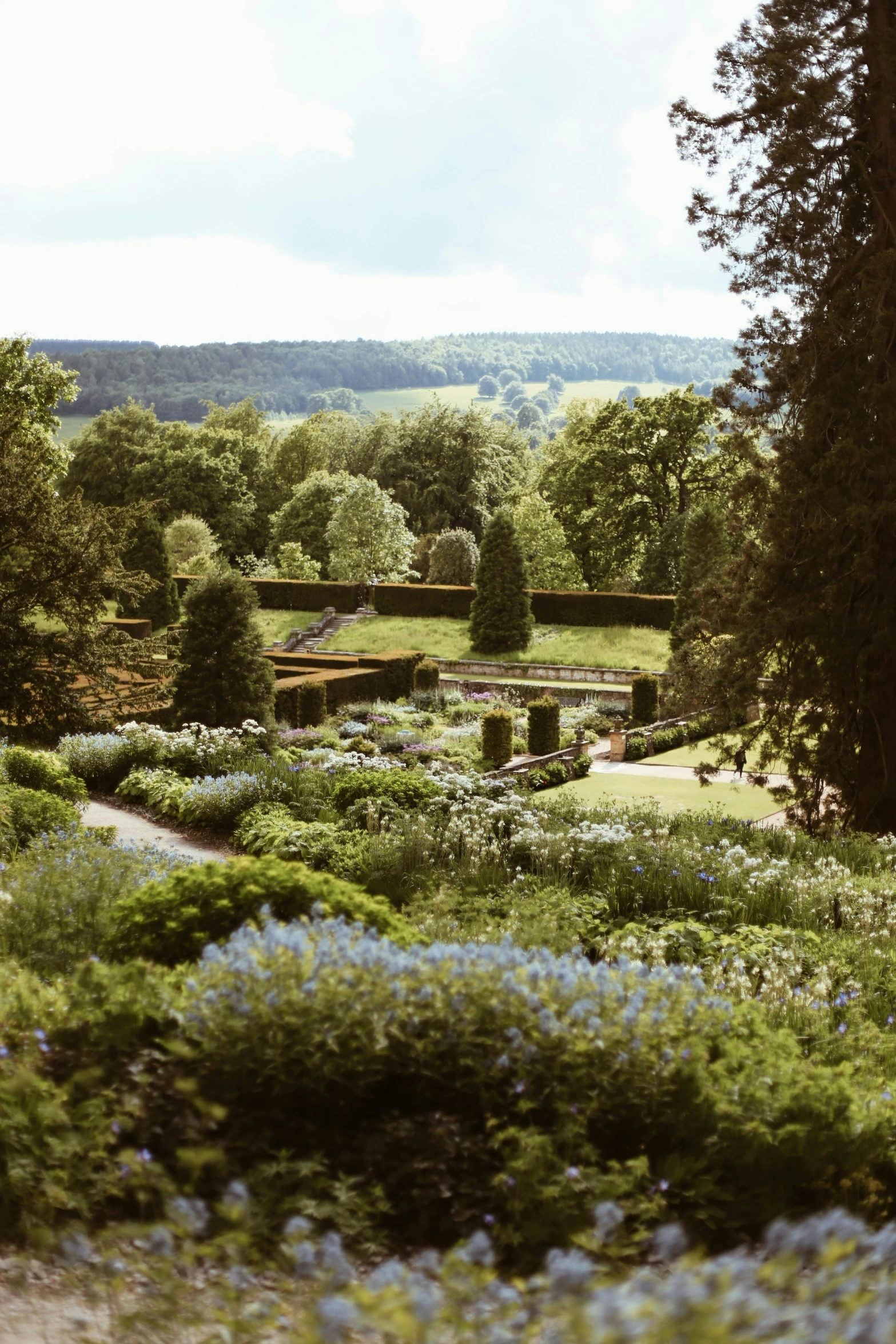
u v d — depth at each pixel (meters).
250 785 16.16
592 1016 4.32
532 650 43.81
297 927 4.97
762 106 17.86
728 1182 4.06
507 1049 4.24
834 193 17.64
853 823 17.83
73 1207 3.58
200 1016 4.27
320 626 48.66
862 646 17.00
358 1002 4.29
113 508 22.47
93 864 9.32
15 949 7.01
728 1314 2.25
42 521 21.50
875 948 9.07
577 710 35.78
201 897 5.78
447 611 49.03
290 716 32.47
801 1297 2.43
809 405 17.25
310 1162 3.78
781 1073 4.53
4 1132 3.77
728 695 18.19
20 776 15.61
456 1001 4.37
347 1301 2.43
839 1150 4.21
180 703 24.84
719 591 19.17
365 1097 4.21
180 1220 3.06
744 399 18.75
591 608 45.91
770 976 7.57
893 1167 4.32
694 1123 4.18
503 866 11.43
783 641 17.64
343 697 34.84
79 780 16.62
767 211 18.08
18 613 21.36
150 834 15.80
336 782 15.95
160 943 5.59
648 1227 3.72
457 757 27.38
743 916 10.01
